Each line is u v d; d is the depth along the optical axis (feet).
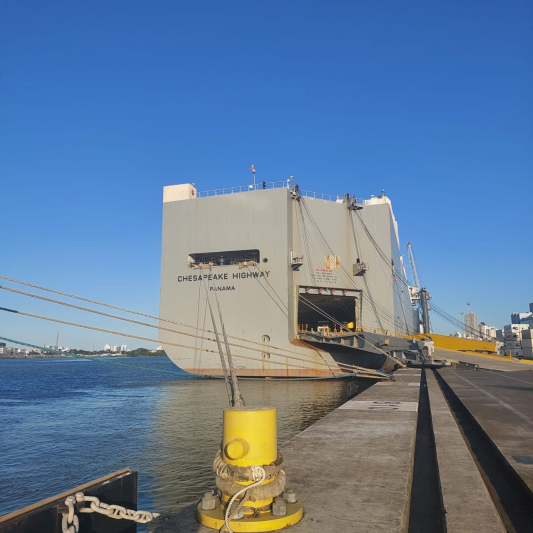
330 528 15.88
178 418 77.61
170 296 151.43
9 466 48.80
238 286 144.56
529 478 23.65
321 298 162.71
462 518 17.74
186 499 36.52
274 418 17.24
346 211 161.27
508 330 506.89
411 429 35.55
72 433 66.95
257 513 16.29
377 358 154.30
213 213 151.12
